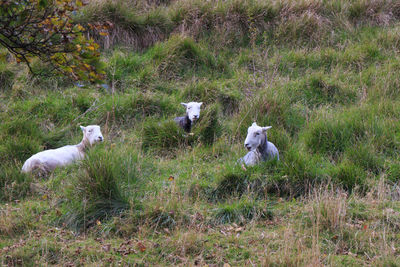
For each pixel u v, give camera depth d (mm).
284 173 9672
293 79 16219
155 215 8320
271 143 10906
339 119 12023
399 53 17297
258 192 9375
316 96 15109
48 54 6070
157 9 18922
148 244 7625
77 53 5891
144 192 9211
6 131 12031
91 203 8523
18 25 5922
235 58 17641
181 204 8633
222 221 8445
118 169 9484
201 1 19344
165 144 11945
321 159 10641
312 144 11375
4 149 11141
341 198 8609
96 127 11211
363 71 16391
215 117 12945
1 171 10008
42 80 15008
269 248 7516
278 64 16938
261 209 8680
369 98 14133
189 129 12789
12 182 9625
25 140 11445
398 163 10234
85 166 9078
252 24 18797
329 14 19891
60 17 5961
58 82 15148
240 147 11617
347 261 7090
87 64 5891
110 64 15727
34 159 10234
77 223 8250
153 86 15312
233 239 7793
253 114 12836
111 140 12141
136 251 7453
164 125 12188
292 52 17531
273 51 18031
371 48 17297
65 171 10078
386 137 11227
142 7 19875
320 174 9633
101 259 7230
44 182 9844
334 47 18297
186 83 15719
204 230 8164
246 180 9484
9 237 7973
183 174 10156
